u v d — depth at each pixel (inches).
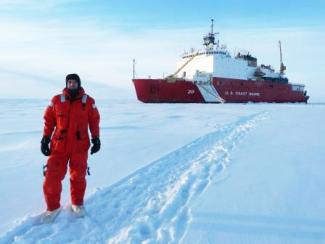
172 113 913.5
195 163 263.6
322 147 331.9
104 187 192.7
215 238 122.5
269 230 129.6
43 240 124.5
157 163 265.0
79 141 152.3
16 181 207.5
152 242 120.1
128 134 450.3
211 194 176.1
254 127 544.7
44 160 272.8
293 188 185.3
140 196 179.3
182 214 149.4
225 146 349.7
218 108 1187.3
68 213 153.5
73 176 153.0
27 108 1327.5
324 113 936.3
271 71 2017.7
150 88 1643.7
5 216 149.0
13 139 400.2
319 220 139.0
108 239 126.5
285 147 332.8
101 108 1242.6
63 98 151.0
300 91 2220.7
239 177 211.9
